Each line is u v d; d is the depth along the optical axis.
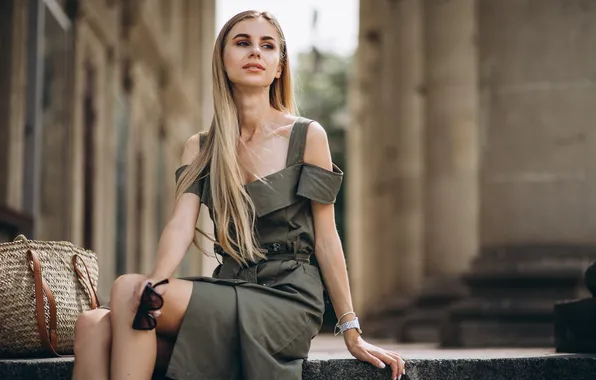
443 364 4.49
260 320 4.04
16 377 4.32
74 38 13.73
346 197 46.72
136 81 18.98
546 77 9.73
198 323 3.96
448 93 13.79
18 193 10.49
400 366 4.35
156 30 20.52
